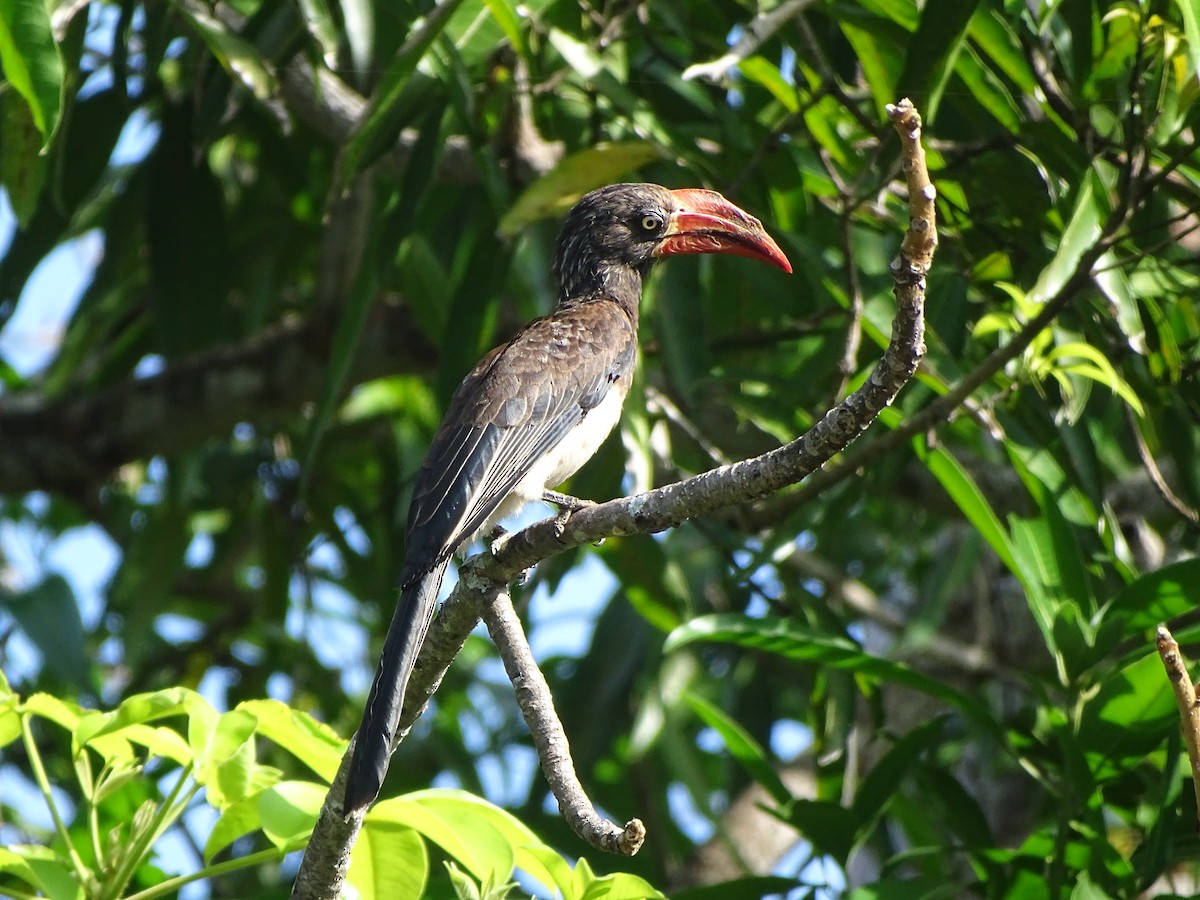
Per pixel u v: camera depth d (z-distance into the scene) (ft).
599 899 20.74
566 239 32.71
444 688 49.11
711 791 50.98
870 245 32.37
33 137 29.68
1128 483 40.55
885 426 33.14
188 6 32.60
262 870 42.60
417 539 24.49
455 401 28.17
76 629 39.55
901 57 28.84
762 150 30.73
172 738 21.86
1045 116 29.01
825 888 26.89
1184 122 27.02
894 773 27.07
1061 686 27.40
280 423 47.73
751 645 27.17
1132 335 27.43
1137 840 31.35
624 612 41.83
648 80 35.14
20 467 44.24
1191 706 18.88
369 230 34.55
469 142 31.22
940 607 41.39
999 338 32.04
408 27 30.32
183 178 39.68
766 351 41.83
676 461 40.01
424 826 21.04
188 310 40.45
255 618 49.26
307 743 22.25
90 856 28.09
